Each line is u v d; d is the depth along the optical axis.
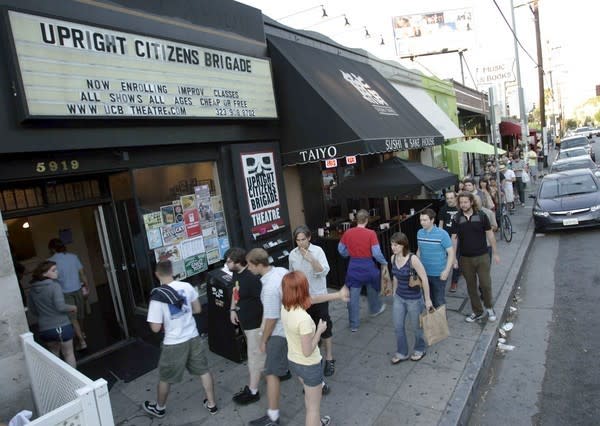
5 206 5.33
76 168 5.32
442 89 18.72
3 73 4.44
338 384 5.08
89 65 5.01
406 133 9.66
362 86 10.02
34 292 5.30
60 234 8.36
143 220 6.18
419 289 5.32
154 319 4.39
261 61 7.52
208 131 6.75
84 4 5.14
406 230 9.81
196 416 4.66
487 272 6.31
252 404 4.79
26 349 4.20
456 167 20.59
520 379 5.16
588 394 4.68
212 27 6.84
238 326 5.76
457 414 4.33
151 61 5.71
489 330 6.14
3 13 4.33
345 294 4.46
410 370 5.25
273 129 7.91
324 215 9.98
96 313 7.92
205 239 7.06
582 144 29.06
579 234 11.68
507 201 15.41
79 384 3.39
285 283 3.83
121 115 5.32
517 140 40.19
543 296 7.70
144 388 5.30
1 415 4.13
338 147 7.44
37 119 4.52
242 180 7.22
